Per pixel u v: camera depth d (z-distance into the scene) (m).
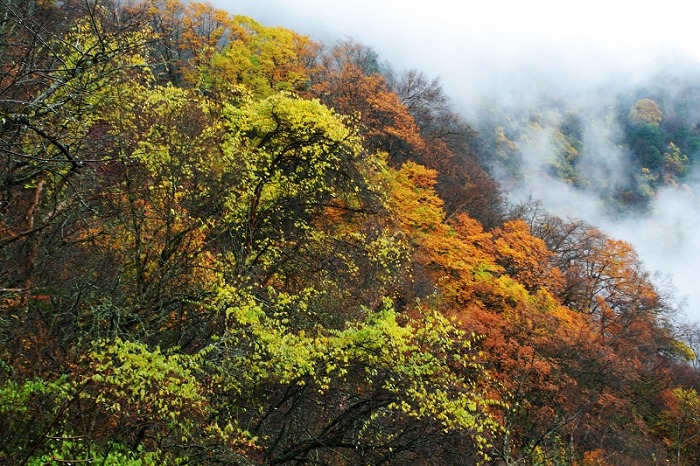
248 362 11.20
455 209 37.75
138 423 9.48
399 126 36.97
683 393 35.91
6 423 8.27
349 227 20.39
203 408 10.43
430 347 12.73
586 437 25.12
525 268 33.09
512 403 19.98
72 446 8.29
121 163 11.35
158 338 12.78
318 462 13.19
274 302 13.50
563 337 26.69
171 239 13.05
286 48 37.88
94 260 12.08
